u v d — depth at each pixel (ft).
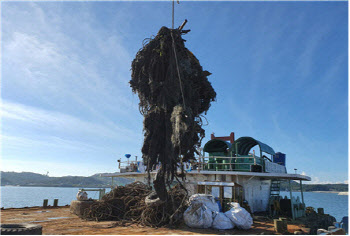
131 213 47.73
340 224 55.47
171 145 37.68
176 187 51.16
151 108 42.75
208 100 48.67
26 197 362.12
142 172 71.67
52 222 45.60
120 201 51.11
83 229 38.78
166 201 39.78
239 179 62.03
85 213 51.42
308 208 81.15
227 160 67.46
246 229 41.52
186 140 36.96
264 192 74.64
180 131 35.94
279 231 40.04
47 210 65.62
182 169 37.68
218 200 51.52
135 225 42.78
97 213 49.42
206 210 41.91
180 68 42.52
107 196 53.83
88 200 57.52
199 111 48.01
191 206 43.11
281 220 41.01
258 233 38.86
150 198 45.83
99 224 43.83
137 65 45.39
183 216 42.75
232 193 52.95
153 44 45.01
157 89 42.88
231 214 42.14
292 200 60.29
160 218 43.34
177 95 40.63
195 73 46.37
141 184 58.54
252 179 67.51
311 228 48.11
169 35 44.34
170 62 42.47
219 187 54.54
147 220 42.93
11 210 64.75
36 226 27.73
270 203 67.41
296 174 59.52
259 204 69.56
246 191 62.90
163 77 43.68
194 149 39.86
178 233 36.52
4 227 27.61
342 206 278.46
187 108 39.06
